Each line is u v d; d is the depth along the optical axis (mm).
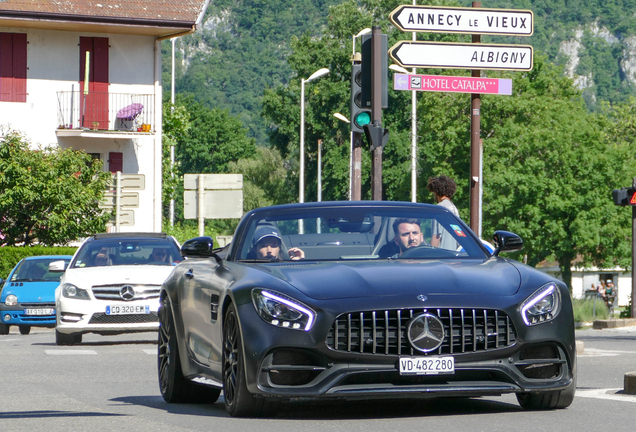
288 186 112625
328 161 101938
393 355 8164
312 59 109500
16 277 31297
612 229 73625
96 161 46344
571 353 8672
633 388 10883
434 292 8359
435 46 23641
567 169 73750
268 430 7988
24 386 12703
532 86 82750
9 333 31672
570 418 8539
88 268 21797
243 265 9531
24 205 44406
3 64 50719
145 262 22422
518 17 23922
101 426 8586
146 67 52250
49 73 51188
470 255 9961
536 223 72938
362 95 19734
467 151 75750
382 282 8508
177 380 10648
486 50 23797
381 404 9711
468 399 10164
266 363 8312
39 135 51062
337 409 9336
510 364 8367
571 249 73250
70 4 50000
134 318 21000
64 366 15922
